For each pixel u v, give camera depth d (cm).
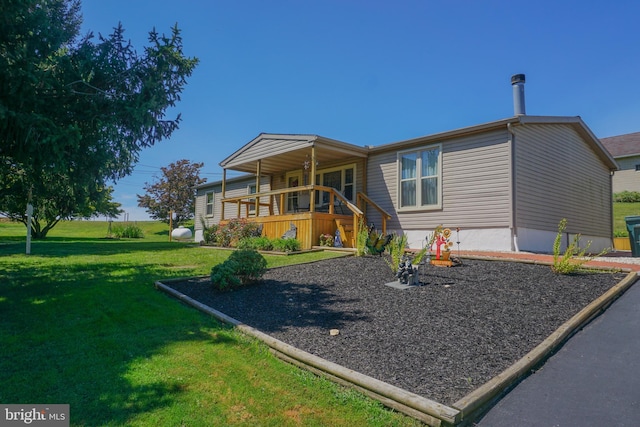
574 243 631
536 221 955
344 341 370
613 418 242
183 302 526
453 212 979
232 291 570
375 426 240
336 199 1305
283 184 1556
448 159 1001
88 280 650
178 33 549
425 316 430
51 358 329
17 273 718
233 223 1275
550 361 324
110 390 276
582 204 1194
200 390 280
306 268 727
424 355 332
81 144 526
